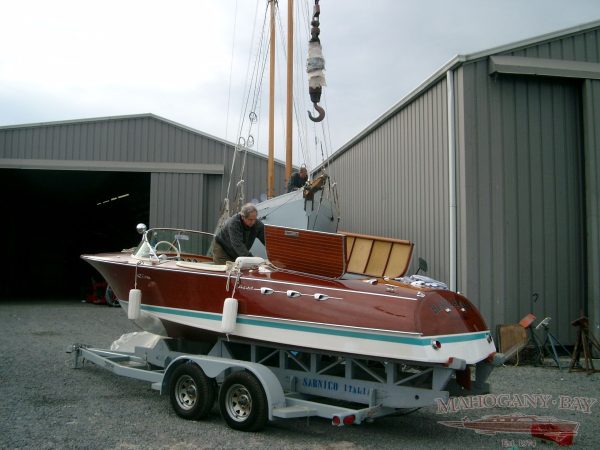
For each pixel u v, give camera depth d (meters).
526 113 8.72
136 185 19.64
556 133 8.81
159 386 5.16
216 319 5.16
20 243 24.20
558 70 8.64
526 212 8.60
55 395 5.66
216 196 15.80
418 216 9.93
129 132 15.74
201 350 5.89
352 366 4.72
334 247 4.86
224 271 5.20
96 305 16.56
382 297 4.46
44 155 15.47
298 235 5.05
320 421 5.11
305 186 8.23
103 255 6.79
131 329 10.94
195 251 7.08
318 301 4.65
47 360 7.44
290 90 11.54
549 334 7.93
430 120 9.49
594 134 8.72
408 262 5.99
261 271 5.13
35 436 4.32
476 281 8.30
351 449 4.28
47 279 24.98
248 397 4.59
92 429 4.56
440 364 4.16
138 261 5.91
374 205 12.23
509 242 8.49
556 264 8.65
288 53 11.52
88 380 6.38
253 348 5.29
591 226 8.62
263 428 4.66
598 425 5.11
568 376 7.16
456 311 4.63
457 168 8.60
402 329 4.23
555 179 8.74
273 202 9.11
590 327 8.53
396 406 4.44
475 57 8.52
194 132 15.73
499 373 7.32
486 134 8.54
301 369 5.18
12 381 6.20
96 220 26.25
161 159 15.71
